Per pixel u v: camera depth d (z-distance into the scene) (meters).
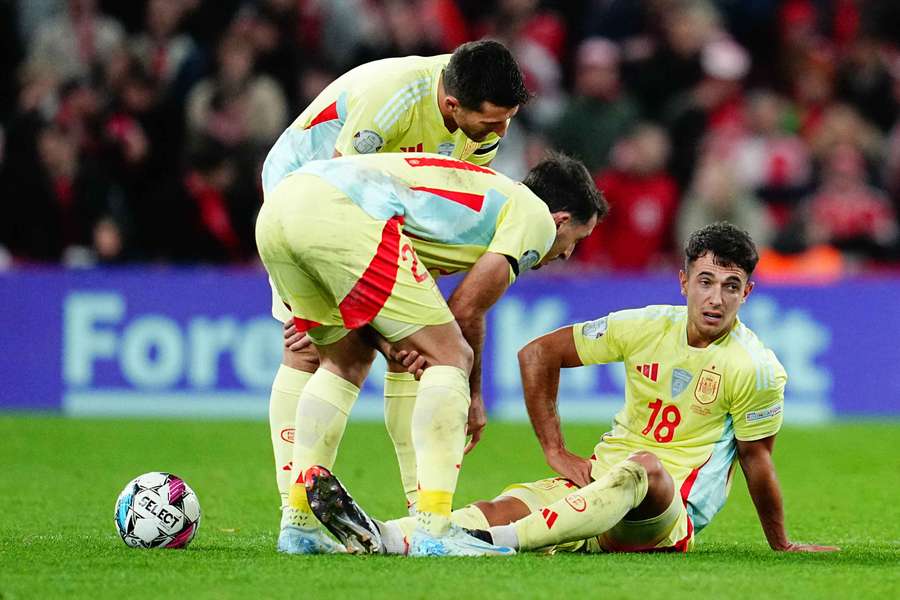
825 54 51.22
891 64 52.22
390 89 19.12
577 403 40.97
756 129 47.72
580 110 45.50
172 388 41.56
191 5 47.47
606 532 17.88
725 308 18.05
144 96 45.75
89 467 30.44
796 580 15.38
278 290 17.45
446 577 15.10
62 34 47.28
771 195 47.19
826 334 41.19
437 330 16.52
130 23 49.88
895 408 41.28
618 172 44.59
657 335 18.62
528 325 40.88
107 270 41.84
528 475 30.19
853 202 46.72
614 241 44.53
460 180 17.06
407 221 16.72
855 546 19.56
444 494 16.48
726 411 18.44
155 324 41.62
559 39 51.12
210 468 30.44
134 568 15.97
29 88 44.44
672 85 48.12
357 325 16.56
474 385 17.42
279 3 46.84
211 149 43.72
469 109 18.47
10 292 41.91
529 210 17.09
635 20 49.75
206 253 43.78
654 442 18.62
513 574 15.34
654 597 14.16
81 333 41.78
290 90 45.75
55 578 15.27
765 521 18.77
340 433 17.39
